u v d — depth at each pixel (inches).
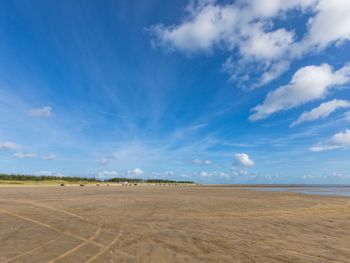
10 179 5049.2
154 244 393.4
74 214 689.6
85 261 313.1
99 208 819.4
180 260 321.4
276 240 424.2
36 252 346.9
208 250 364.5
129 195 1455.5
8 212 723.4
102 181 6668.3
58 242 399.2
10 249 360.2
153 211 759.1
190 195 1503.4
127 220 602.2
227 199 1205.1
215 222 588.1
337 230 509.4
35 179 5349.4
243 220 617.9
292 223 582.9
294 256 340.5
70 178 6003.9
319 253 354.9
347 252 360.8
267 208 853.2
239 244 397.1
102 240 414.0
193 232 479.8
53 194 1512.1
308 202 1087.0
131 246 380.5
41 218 623.5
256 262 316.8
